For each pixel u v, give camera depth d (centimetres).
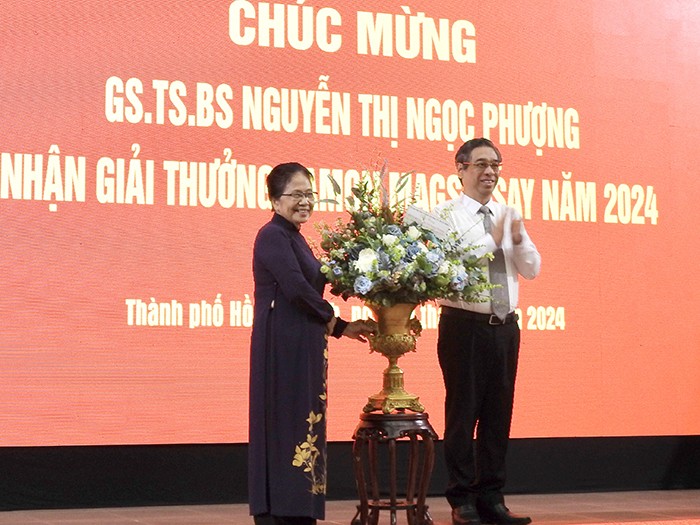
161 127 518
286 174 367
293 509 355
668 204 592
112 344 505
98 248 505
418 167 554
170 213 516
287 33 540
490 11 572
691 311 589
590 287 575
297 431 358
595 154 582
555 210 573
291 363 360
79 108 507
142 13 519
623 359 576
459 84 564
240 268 524
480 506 440
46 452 498
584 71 584
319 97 542
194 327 516
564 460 568
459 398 434
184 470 516
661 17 598
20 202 496
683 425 583
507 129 570
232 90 530
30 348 494
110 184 509
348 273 383
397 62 555
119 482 507
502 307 435
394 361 400
